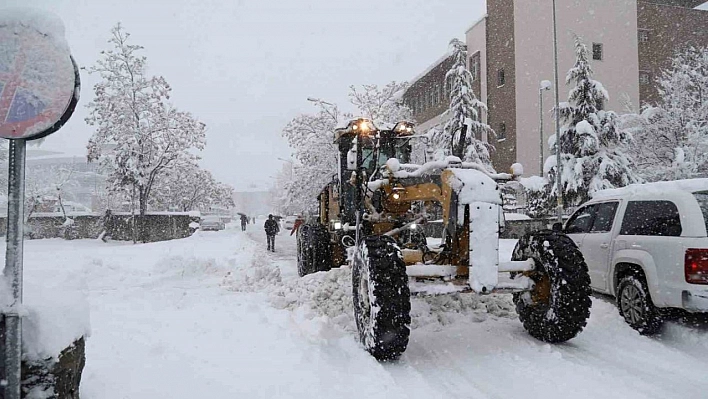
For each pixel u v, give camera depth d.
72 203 43.94
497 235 5.20
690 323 6.22
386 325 5.05
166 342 5.77
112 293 9.20
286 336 5.97
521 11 30.28
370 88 30.14
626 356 5.38
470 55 34.69
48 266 12.55
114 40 30.22
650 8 31.44
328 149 28.33
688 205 5.81
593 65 29.91
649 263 6.00
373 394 4.30
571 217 8.32
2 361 3.07
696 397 4.28
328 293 7.44
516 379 4.75
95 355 5.16
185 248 20.25
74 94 3.21
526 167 29.55
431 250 6.77
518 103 30.11
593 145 20.78
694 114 20.95
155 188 40.84
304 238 10.76
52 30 3.21
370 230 8.09
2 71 3.16
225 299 8.46
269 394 4.23
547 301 5.79
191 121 30.97
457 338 6.05
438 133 28.28
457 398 4.32
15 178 3.15
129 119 29.97
